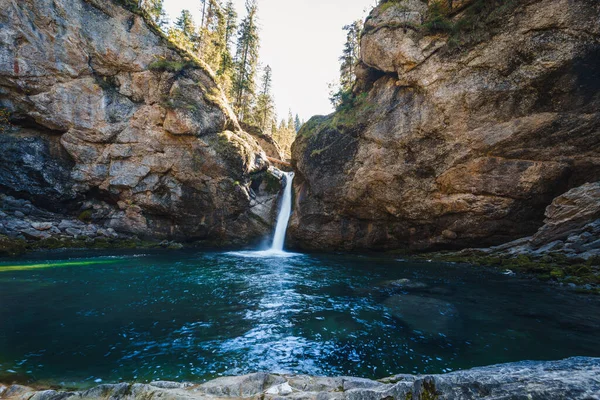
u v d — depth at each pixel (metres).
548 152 16.75
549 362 4.93
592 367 4.28
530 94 16.89
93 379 5.12
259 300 10.05
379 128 22.36
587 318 8.34
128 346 6.44
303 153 26.98
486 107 18.05
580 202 15.21
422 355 6.20
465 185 19.03
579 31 15.52
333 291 11.30
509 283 12.59
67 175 24.02
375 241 24.02
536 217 17.83
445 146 19.55
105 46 24.44
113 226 25.03
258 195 28.81
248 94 49.62
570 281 12.30
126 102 24.95
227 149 26.06
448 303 9.70
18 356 5.86
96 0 24.41
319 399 3.92
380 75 24.47
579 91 15.81
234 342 6.76
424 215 21.25
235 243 27.73
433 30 20.00
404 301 9.89
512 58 17.20
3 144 22.22
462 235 20.22
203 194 26.02
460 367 5.68
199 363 5.77
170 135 25.14
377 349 6.47
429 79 19.81
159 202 25.23
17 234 20.48
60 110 23.31
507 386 3.35
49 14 22.75
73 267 14.84
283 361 5.91
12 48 22.14
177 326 7.64
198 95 26.16
